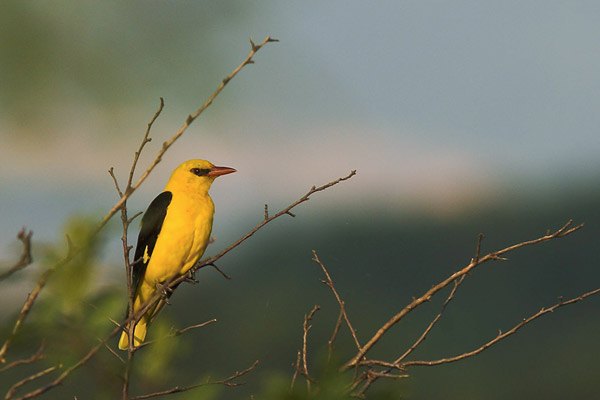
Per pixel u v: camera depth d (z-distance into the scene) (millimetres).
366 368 4898
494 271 42688
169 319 3545
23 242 2555
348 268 39719
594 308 40594
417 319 36438
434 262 42406
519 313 40688
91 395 3049
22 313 2615
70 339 2684
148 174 3465
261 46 2123
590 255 43156
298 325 30453
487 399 33969
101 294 2652
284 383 2504
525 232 44250
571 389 36125
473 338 38250
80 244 2586
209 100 2057
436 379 33000
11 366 2848
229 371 26609
